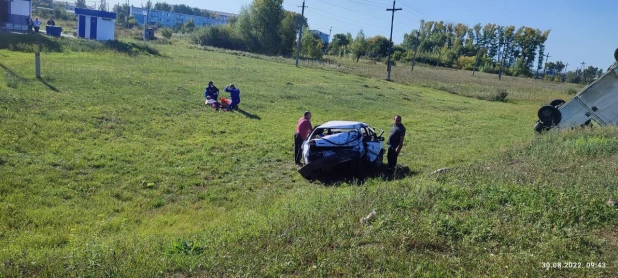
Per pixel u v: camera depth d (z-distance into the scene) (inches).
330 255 219.1
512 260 207.9
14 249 258.5
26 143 482.6
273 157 553.6
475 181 348.2
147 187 414.0
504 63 4756.4
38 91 735.1
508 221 256.7
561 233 235.9
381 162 545.6
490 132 847.1
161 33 3275.1
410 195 311.1
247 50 3186.5
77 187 393.1
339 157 472.1
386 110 1031.0
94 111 663.8
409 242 230.4
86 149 497.7
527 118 1106.7
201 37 3112.7
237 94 839.7
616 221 254.1
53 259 230.4
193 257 227.3
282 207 331.6
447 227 245.0
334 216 280.5
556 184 331.6
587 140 529.0
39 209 336.2
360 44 3572.8
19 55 1150.3
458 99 1473.9
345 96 1175.6
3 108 598.2
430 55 4466.0
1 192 358.9
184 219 342.0
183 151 538.3
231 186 436.5
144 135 590.6
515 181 342.3
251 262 215.0
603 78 705.0
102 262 220.4
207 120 717.9
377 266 208.1
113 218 336.8
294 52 3331.7
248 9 3248.0
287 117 821.9
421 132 801.6
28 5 1697.8
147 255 231.8
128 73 1059.3
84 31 1884.8
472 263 206.8
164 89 913.5
